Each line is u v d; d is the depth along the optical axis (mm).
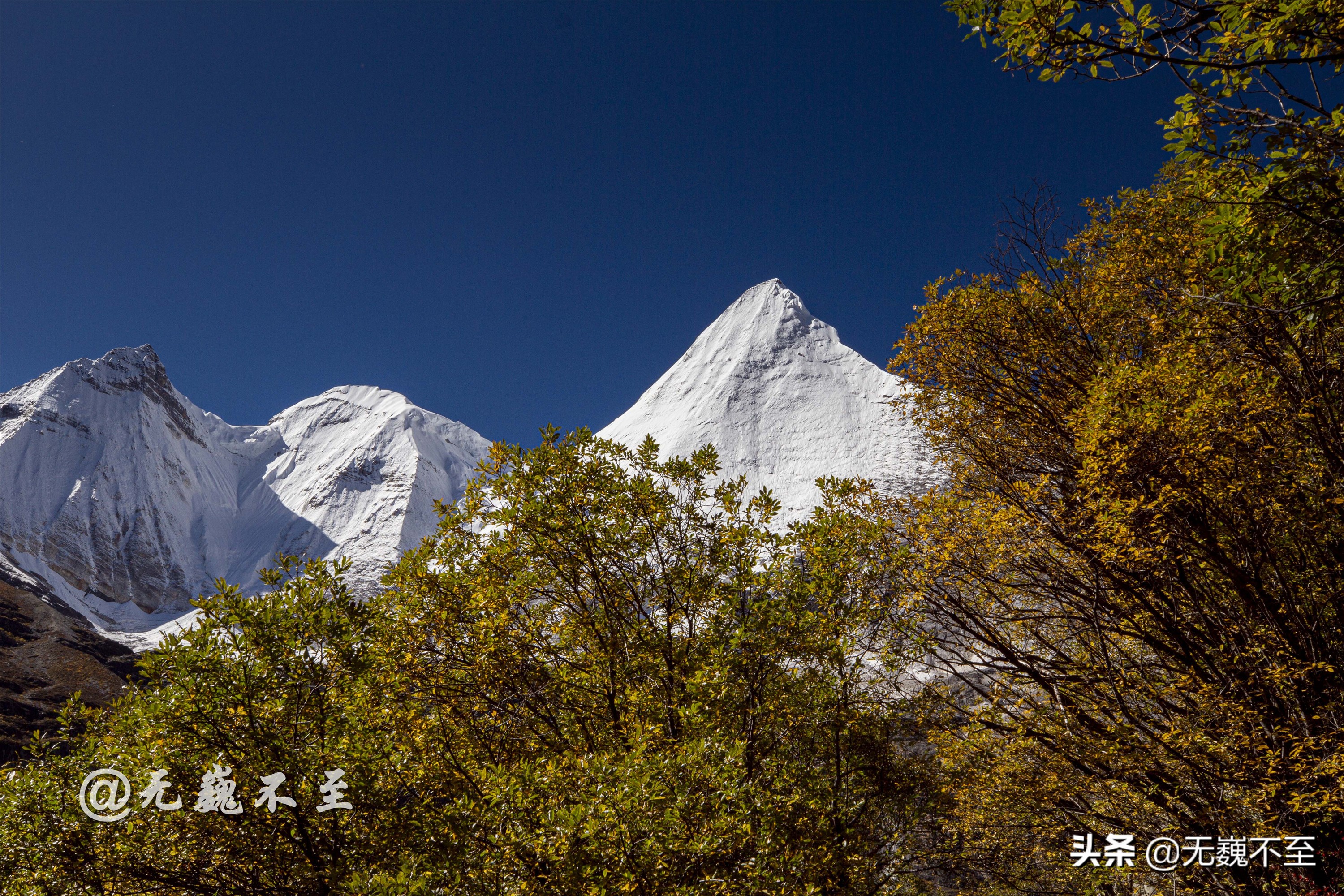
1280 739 7113
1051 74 5172
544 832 5230
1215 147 5254
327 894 5852
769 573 8117
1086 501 7926
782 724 7691
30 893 5980
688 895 5258
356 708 6734
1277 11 4574
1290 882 7254
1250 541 7531
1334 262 5258
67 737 6750
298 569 6895
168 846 6258
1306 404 7242
